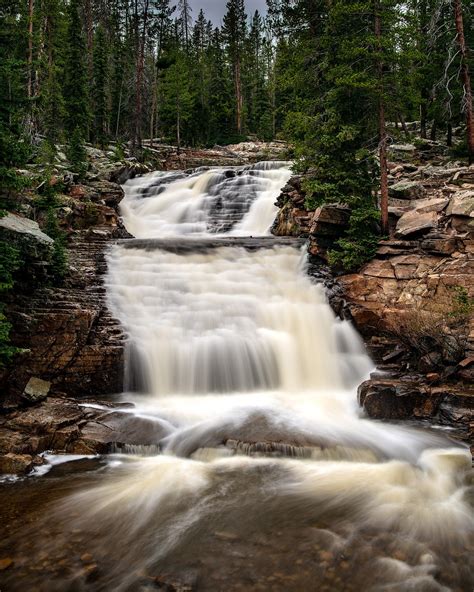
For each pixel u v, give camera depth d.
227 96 62.16
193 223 26.47
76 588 5.25
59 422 9.68
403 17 17.25
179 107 49.91
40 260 13.02
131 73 56.62
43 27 37.88
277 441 9.19
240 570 5.59
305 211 21.34
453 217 15.88
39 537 6.29
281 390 13.19
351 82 16.81
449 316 13.25
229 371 13.13
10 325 10.59
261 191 28.23
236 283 16.25
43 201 18.44
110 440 9.28
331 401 12.08
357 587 5.30
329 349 14.50
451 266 14.60
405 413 10.85
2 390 10.80
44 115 34.12
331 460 8.83
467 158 27.19
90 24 58.34
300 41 22.66
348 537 6.31
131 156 39.53
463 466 8.55
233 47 65.94
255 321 14.66
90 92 47.81
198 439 9.41
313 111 20.23
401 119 22.09
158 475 8.25
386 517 6.86
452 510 7.10
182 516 6.86
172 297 15.13
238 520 6.75
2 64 12.09
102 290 14.91
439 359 12.37
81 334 12.27
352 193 19.03
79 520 6.73
